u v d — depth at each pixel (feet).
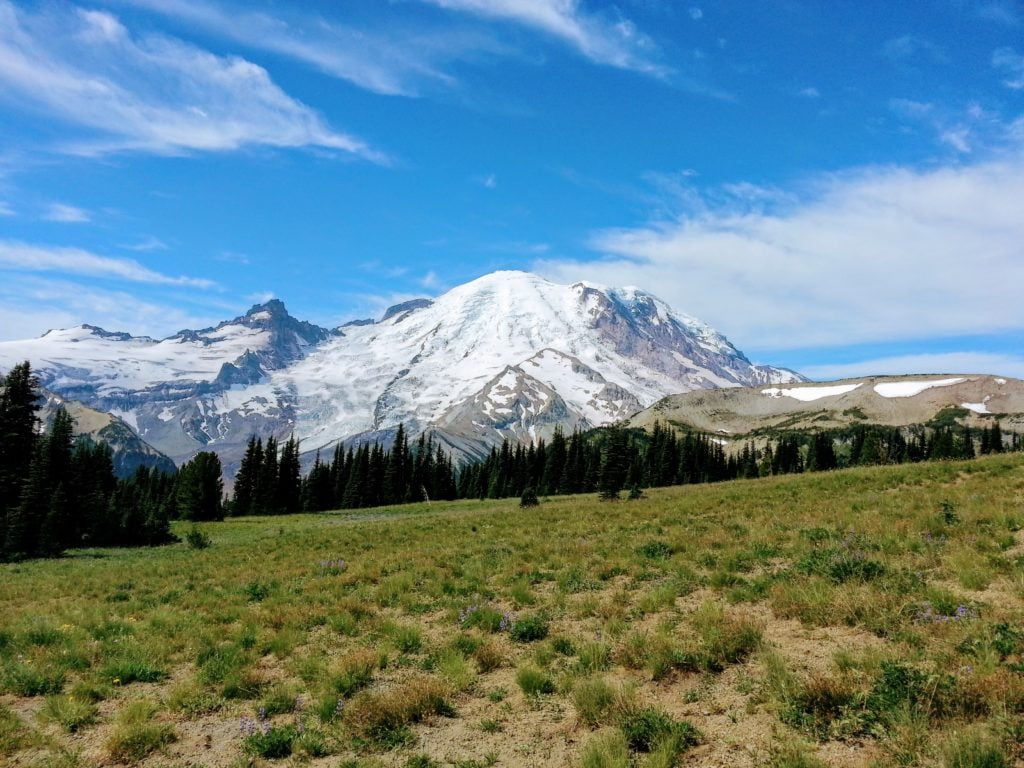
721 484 156.04
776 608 37.63
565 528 89.66
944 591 35.42
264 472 375.45
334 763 26.58
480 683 34.09
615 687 29.63
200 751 28.73
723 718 26.05
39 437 235.61
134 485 431.84
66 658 42.37
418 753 26.68
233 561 95.35
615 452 389.19
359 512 284.00
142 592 71.41
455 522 122.01
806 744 22.68
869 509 68.03
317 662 38.45
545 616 44.09
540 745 26.25
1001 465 88.07
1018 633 27.86
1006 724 21.24
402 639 41.19
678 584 46.73
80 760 28.30
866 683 26.17
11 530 161.48
